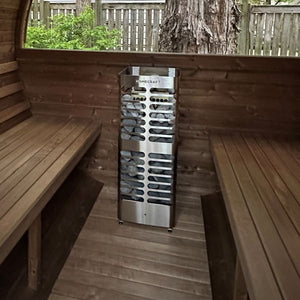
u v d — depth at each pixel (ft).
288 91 8.23
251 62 8.13
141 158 7.51
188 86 8.54
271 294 3.22
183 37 10.70
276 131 8.53
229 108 8.56
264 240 4.07
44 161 6.48
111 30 13.29
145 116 7.29
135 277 6.43
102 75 8.87
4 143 7.34
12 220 4.53
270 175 6.00
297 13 11.44
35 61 9.11
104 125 9.23
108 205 8.67
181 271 6.59
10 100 8.74
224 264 6.57
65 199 8.29
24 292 5.80
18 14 8.79
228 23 10.86
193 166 9.12
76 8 13.43
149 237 7.52
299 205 4.94
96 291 6.09
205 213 8.36
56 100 9.35
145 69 8.33
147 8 13.01
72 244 7.21
